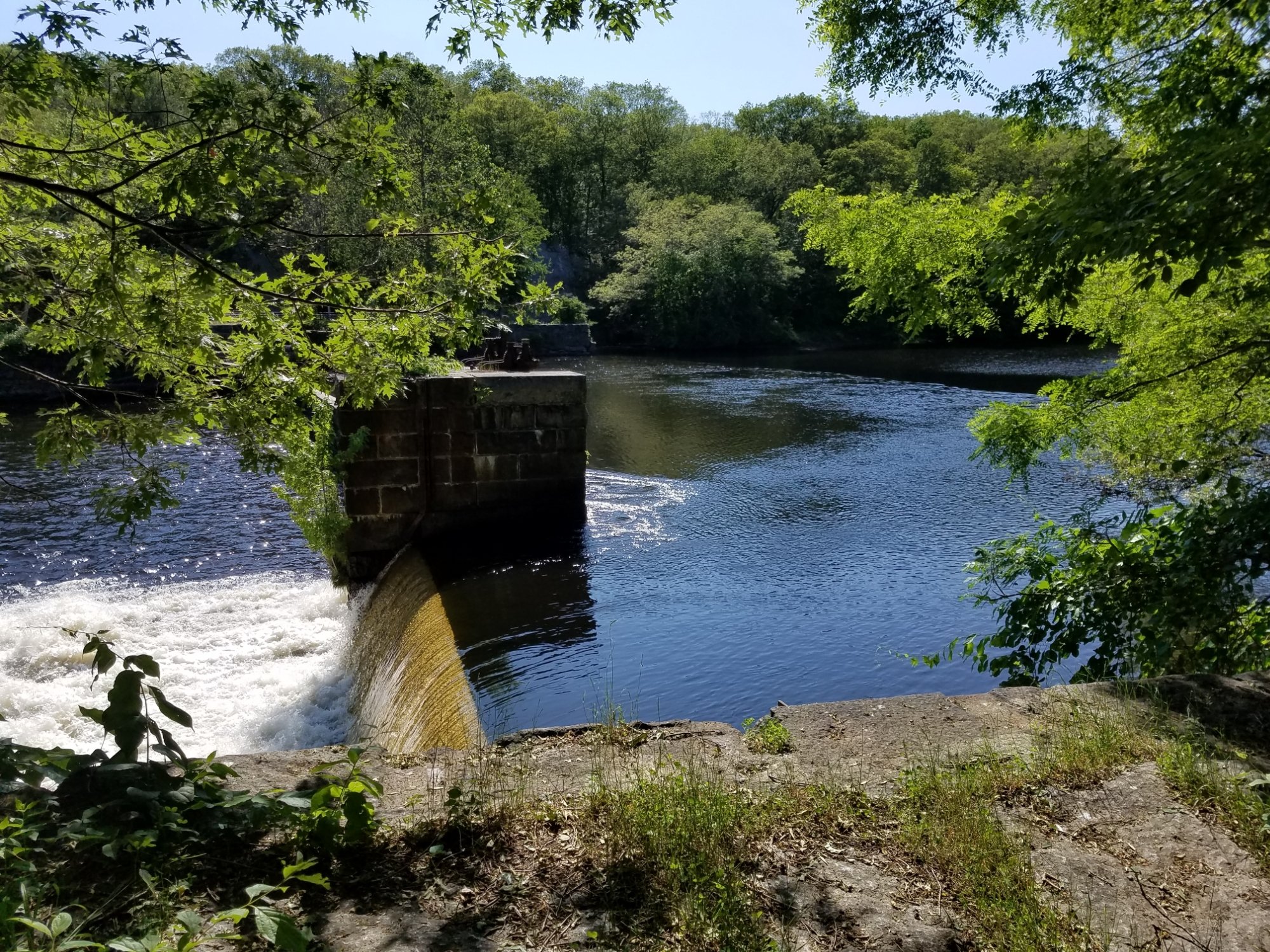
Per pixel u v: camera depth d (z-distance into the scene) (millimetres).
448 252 5543
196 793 2879
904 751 3648
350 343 5488
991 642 6195
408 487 13469
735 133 77062
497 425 13664
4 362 5219
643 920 2615
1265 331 6324
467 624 9844
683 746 3768
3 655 11109
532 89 72312
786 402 27562
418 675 8672
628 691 8141
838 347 55844
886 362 41750
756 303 55312
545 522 14062
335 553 13133
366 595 12805
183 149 4262
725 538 13273
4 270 5113
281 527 16625
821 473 17547
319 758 3611
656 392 30641
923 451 19578
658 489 16500
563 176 61125
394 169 4840
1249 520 5117
